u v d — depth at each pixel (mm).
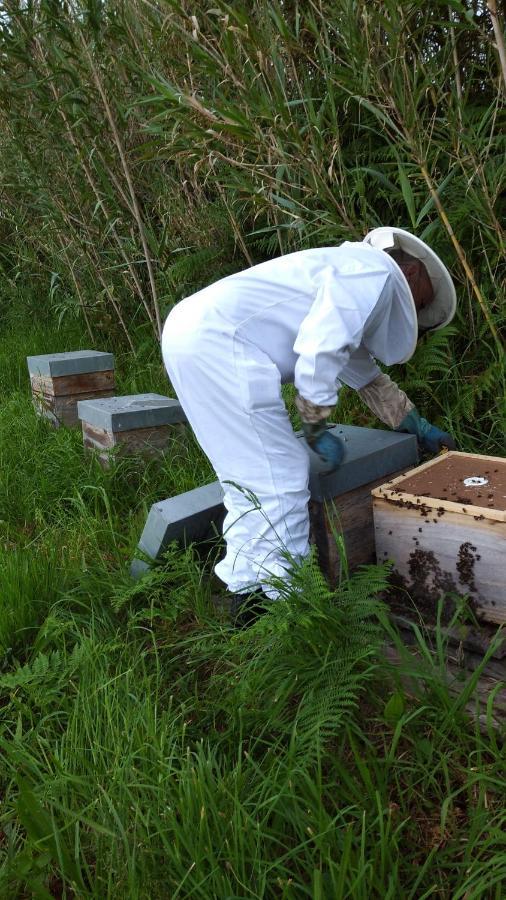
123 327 6234
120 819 1613
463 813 1654
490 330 3447
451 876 1485
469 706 1934
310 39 3643
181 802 1578
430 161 3338
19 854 1598
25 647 2461
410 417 2832
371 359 2662
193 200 5434
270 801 1588
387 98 2920
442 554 2223
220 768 1829
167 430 3826
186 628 2508
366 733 1885
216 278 5207
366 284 2193
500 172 3086
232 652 2221
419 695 1871
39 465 3807
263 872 1480
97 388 4758
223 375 2242
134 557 2713
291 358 2355
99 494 3498
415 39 3246
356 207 3855
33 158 5809
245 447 2299
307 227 3814
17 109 5648
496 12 2506
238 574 2418
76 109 4867
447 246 3451
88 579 2658
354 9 2943
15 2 5133
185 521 2646
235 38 3420
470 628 2186
